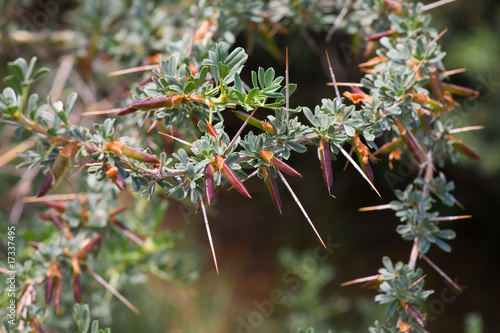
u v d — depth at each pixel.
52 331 0.97
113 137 0.78
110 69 1.42
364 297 2.48
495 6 2.02
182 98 0.78
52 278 0.86
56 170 0.78
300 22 1.01
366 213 2.81
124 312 1.23
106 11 1.22
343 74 1.95
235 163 0.77
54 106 0.77
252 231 2.82
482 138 1.95
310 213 2.80
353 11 1.01
